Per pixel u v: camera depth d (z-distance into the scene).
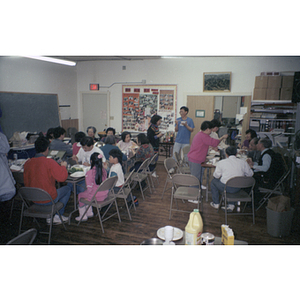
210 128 4.14
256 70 6.62
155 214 4.03
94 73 8.16
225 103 7.70
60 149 4.66
